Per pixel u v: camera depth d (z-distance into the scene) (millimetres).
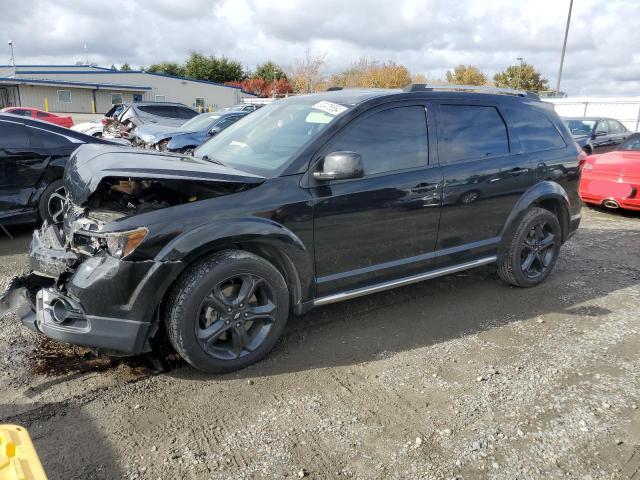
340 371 3303
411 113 3859
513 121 4480
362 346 3643
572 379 3244
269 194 3197
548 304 4461
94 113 42844
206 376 3195
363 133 3604
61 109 41844
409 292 4664
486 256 4422
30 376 3139
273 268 3238
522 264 4691
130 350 2906
